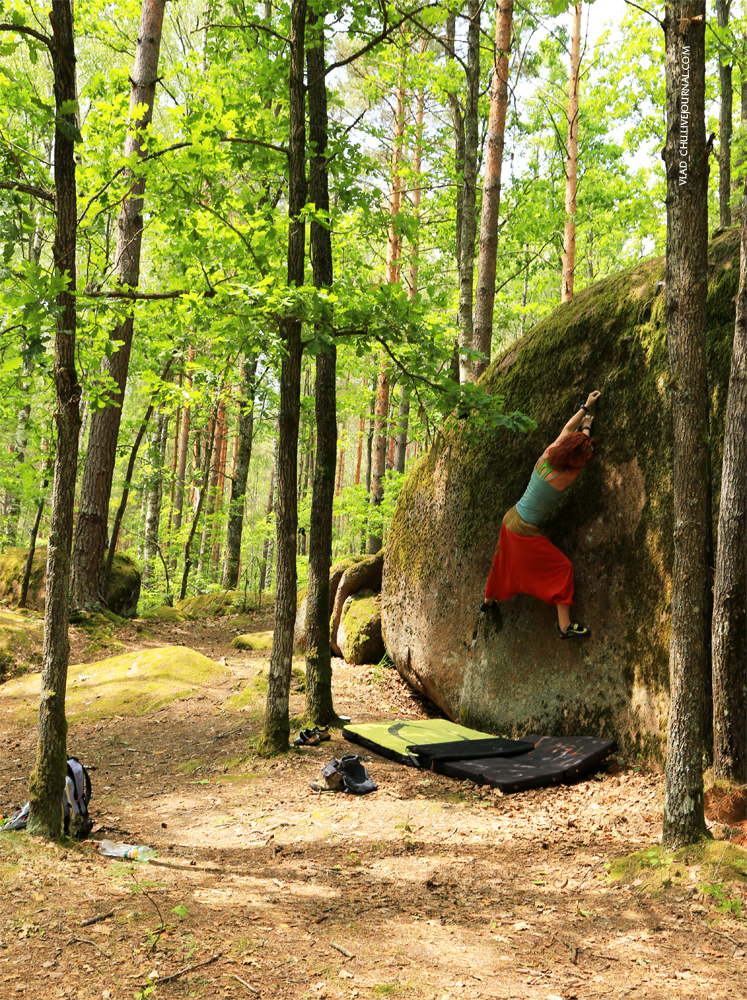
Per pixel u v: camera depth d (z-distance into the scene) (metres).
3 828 4.45
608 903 3.76
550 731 6.75
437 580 8.67
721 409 5.51
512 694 7.26
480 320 10.79
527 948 3.31
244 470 18.31
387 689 9.41
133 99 11.62
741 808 4.35
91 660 10.70
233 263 6.67
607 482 6.62
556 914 3.67
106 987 2.73
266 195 7.61
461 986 2.95
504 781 5.68
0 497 20.48
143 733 7.79
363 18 7.11
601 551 6.58
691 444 4.11
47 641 4.30
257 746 6.82
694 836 4.04
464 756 6.29
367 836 4.84
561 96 18.94
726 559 4.63
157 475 17.78
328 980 2.94
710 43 9.21
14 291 4.10
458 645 8.17
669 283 4.25
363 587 11.23
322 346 5.66
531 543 6.73
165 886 3.82
